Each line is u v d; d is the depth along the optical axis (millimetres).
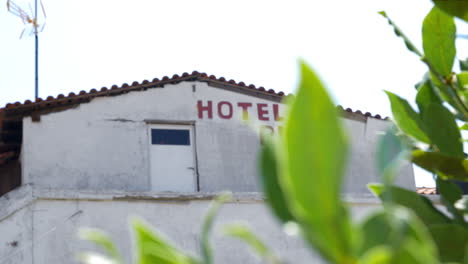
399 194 1678
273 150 1010
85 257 957
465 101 1842
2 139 17766
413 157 1735
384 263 850
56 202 11891
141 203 12227
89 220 11914
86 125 17969
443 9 1670
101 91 18219
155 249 1012
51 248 11609
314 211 851
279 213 991
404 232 875
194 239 12227
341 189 843
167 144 18594
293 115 815
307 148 821
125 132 18266
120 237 11945
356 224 926
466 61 1988
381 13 1873
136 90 18672
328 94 809
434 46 1843
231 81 19453
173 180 18391
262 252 919
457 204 1729
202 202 12484
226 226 915
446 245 1481
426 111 1763
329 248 874
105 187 17656
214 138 18969
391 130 1041
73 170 17516
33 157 17328
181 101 18984
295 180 833
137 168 18078
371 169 19891
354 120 20203
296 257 12188
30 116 17578
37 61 20688
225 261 12008
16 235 11531
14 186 17734
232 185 18719
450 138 1748
